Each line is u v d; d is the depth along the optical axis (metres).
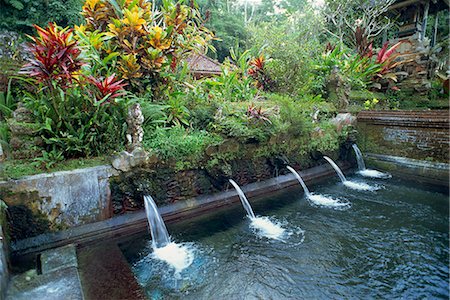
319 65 7.45
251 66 6.69
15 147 2.78
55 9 9.18
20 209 2.44
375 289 2.21
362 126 6.09
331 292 2.17
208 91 5.21
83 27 3.93
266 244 2.90
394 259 2.63
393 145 5.60
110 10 3.92
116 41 3.79
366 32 10.78
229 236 3.06
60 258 2.35
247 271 2.43
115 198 2.98
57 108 2.91
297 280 2.32
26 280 2.02
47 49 2.67
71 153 2.96
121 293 1.98
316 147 5.19
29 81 3.32
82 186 2.75
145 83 4.05
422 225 3.33
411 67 8.30
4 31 8.09
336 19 12.79
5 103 3.97
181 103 4.09
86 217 2.80
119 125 3.27
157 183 3.28
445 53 8.66
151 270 2.42
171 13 4.14
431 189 4.59
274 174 4.59
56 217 2.62
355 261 2.60
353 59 8.32
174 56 4.32
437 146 4.91
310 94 6.71
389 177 5.29
